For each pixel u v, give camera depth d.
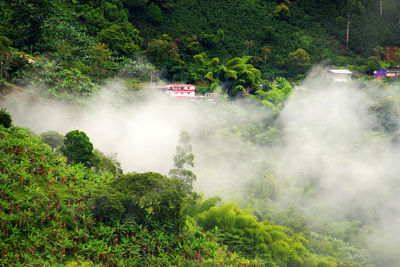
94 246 38.38
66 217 40.09
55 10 128.88
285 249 48.88
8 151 45.78
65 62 105.56
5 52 88.56
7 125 54.47
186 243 42.91
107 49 121.62
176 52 138.38
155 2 161.38
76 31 126.19
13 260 35.16
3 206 38.31
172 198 43.34
